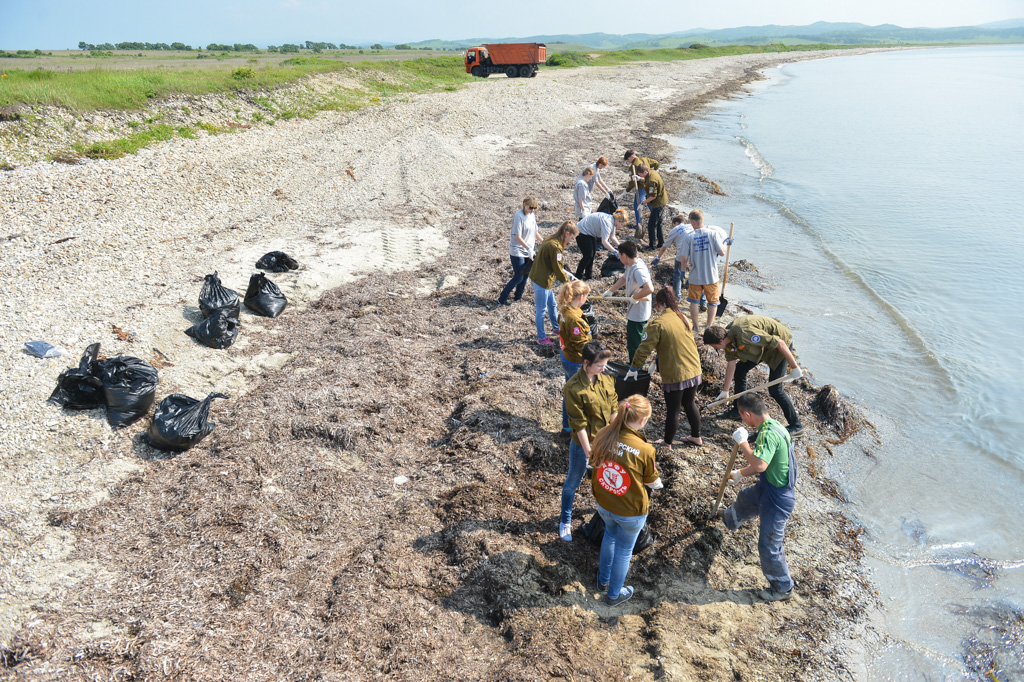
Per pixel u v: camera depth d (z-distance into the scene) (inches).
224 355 307.0
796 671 171.9
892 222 598.9
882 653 181.6
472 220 545.3
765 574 193.9
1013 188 721.6
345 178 634.2
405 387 291.9
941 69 3093.0
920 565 214.5
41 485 210.2
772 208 640.4
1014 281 458.0
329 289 398.9
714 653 174.1
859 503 244.4
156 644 159.5
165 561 186.4
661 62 2778.1
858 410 300.2
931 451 274.8
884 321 396.2
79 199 487.5
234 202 545.0
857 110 1444.4
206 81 871.7
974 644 185.8
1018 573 211.3
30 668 150.9
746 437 188.4
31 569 177.8
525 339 344.8
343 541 200.7
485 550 197.5
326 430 251.6
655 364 306.5
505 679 158.4
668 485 233.8
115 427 236.7
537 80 1652.3
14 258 377.1
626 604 190.5
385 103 1080.8
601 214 395.2
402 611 176.9
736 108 1477.6
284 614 172.9
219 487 219.3
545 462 249.4
